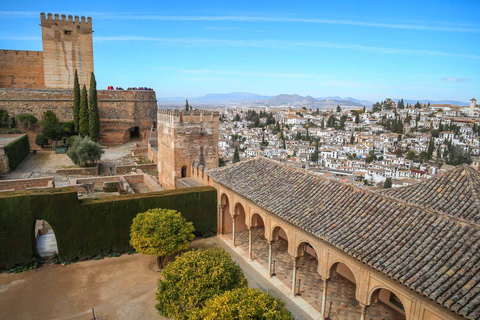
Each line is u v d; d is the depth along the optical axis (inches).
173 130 1273.4
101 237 946.1
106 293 774.5
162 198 1015.6
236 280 622.2
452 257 459.8
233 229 1013.2
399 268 470.6
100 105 2662.4
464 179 699.4
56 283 816.3
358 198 664.4
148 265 912.9
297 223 655.1
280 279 835.4
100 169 1945.1
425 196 702.5
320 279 842.8
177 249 849.5
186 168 1320.1
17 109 2461.9
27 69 2687.0
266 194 814.5
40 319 677.9
